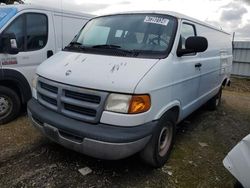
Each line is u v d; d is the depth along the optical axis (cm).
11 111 504
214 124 591
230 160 272
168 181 341
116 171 354
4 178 324
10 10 509
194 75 438
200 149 446
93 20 468
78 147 305
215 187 337
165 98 340
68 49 408
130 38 379
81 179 331
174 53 363
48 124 325
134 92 289
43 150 398
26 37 518
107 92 294
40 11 546
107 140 283
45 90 351
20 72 508
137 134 291
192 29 443
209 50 534
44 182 321
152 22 391
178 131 528
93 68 323
